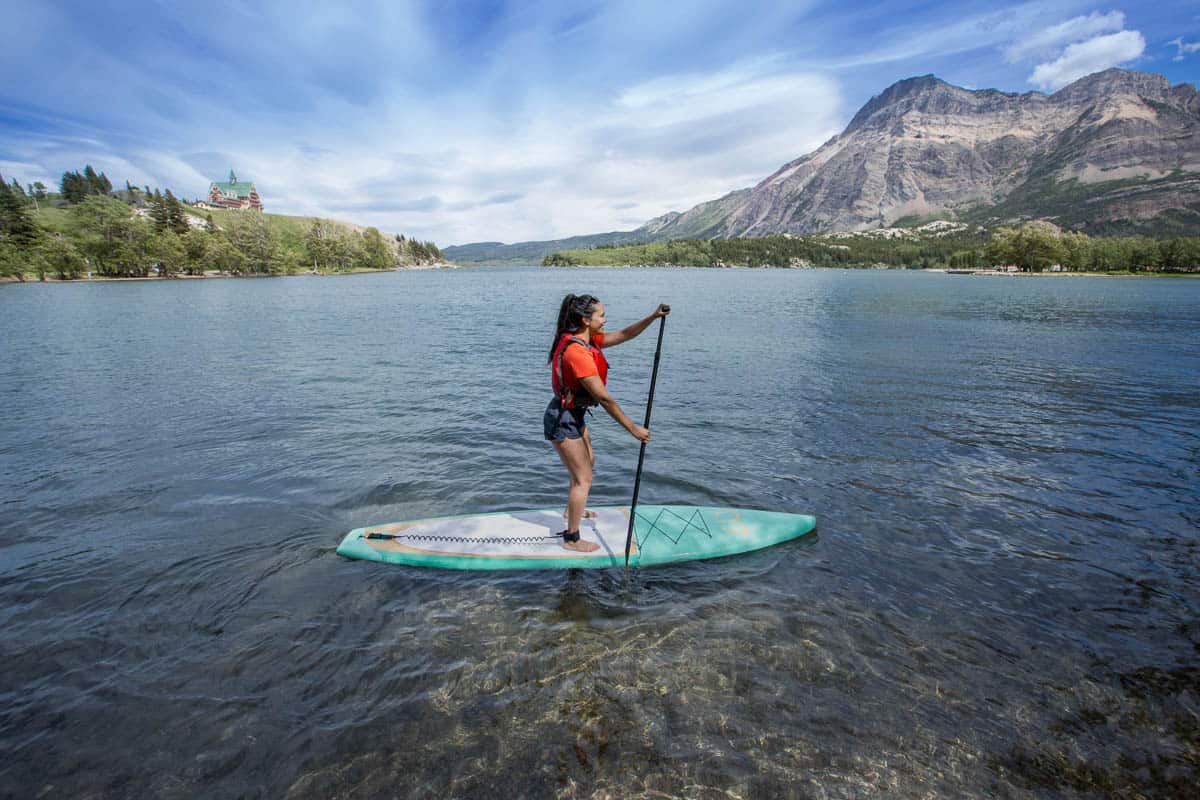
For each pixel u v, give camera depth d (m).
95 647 4.14
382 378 14.34
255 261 131.50
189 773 3.08
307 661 3.98
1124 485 7.43
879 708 3.58
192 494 7.07
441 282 98.06
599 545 5.68
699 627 4.40
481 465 8.07
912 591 4.96
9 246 97.12
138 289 70.56
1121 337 23.38
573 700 3.61
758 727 3.41
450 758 3.17
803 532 6.03
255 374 14.89
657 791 2.98
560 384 5.16
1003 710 3.59
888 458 8.45
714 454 8.62
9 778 3.03
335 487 7.29
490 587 5.00
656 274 160.88
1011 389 13.24
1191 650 4.20
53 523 6.24
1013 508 6.70
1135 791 3.04
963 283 88.44
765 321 29.69
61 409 11.27
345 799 2.92
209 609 4.62
